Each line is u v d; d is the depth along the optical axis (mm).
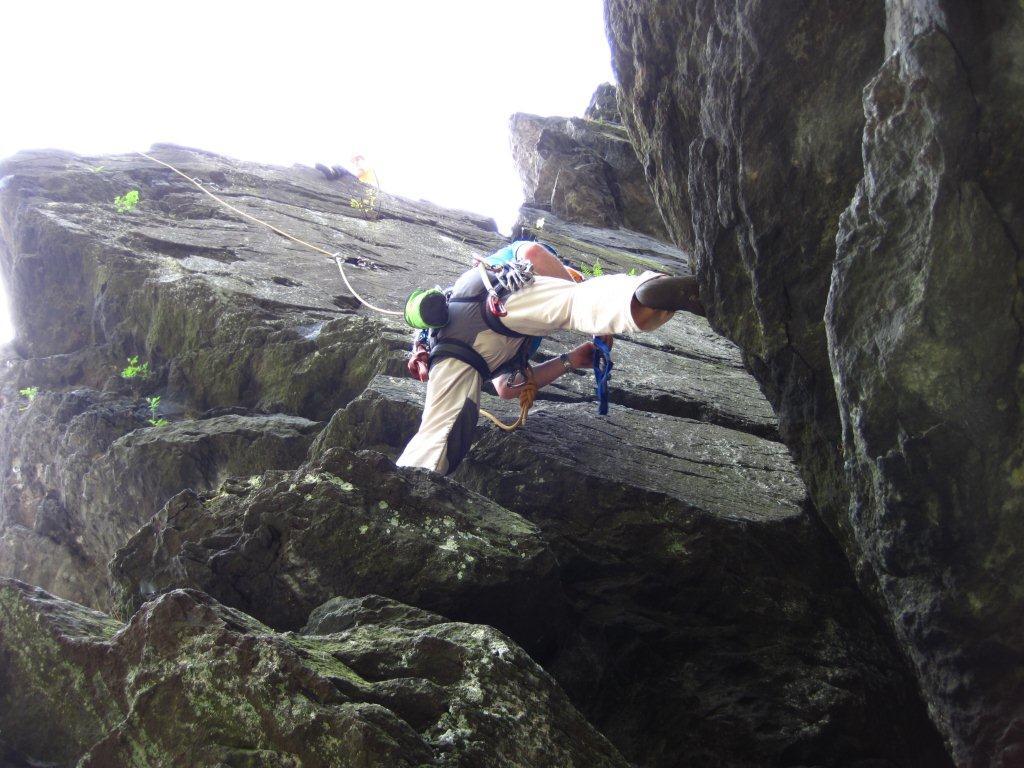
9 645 2658
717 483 4695
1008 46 2730
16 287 6887
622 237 13547
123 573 3703
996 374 3006
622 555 4277
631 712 3883
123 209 7668
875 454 3354
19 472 6230
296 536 3471
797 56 3473
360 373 5660
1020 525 3150
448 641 2709
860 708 3969
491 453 4547
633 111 4918
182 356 6148
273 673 2355
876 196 3104
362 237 8797
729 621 4234
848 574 4488
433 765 2275
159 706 2393
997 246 2895
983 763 3432
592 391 5660
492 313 4273
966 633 3400
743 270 4043
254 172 9828
